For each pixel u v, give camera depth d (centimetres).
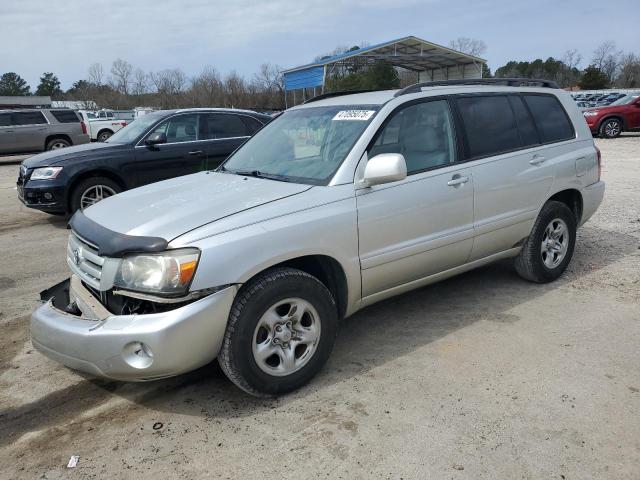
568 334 398
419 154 391
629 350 371
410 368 357
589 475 255
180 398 336
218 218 309
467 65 3394
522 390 326
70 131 1897
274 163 404
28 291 537
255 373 312
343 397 327
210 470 269
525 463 264
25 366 384
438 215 392
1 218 895
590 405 309
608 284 494
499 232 440
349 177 351
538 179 461
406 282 393
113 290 297
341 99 436
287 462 272
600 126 1897
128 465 276
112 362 288
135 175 817
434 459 269
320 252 330
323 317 335
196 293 287
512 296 474
